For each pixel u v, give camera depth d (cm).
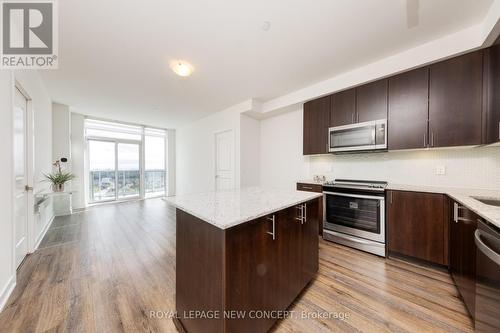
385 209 232
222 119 462
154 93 357
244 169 421
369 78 252
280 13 170
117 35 197
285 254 143
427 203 206
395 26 185
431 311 146
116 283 184
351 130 272
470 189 211
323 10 166
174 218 410
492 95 175
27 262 223
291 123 395
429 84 214
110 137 577
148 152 663
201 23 181
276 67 262
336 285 180
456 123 198
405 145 229
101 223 375
